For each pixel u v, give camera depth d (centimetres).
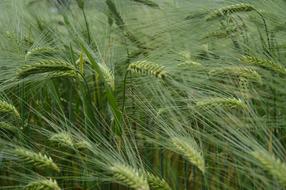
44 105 130
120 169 96
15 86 133
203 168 98
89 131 113
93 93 124
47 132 117
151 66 108
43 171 117
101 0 158
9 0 163
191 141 103
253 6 128
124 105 119
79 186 116
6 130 120
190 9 144
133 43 143
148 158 117
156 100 120
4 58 132
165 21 146
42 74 123
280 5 136
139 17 153
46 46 138
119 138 108
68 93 130
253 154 90
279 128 115
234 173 107
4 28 149
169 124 109
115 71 131
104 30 149
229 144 101
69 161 115
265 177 95
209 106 108
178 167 120
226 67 116
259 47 128
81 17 158
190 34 140
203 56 133
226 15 130
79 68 120
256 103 120
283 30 133
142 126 120
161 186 97
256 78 114
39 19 158
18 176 117
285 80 116
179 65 120
